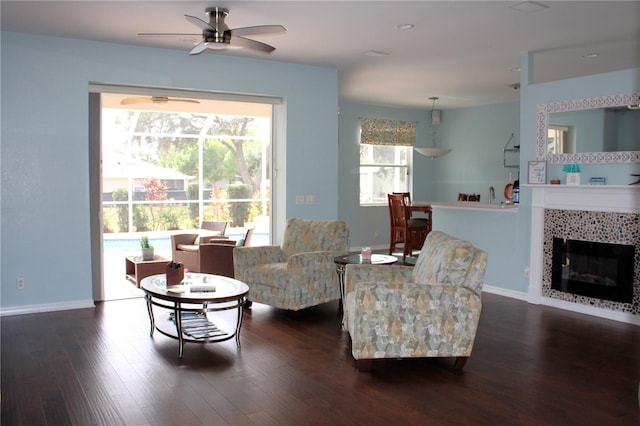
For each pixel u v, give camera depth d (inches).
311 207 259.4
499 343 169.6
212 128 430.3
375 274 170.1
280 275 195.2
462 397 127.0
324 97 260.2
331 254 202.7
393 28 190.7
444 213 268.2
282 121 253.1
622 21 183.0
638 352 161.2
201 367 145.2
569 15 176.1
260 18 178.7
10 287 199.8
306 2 162.2
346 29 192.2
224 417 115.0
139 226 410.9
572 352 161.0
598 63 249.8
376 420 114.3
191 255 283.4
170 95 228.2
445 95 341.7
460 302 141.3
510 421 114.5
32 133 200.5
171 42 210.5
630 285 194.1
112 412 117.0
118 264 321.4
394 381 136.8
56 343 165.2
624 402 124.8
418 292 140.3
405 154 411.2
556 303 217.9
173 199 422.0
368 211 386.0
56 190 205.5
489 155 378.9
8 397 124.8
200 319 189.9
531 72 227.5
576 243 210.1
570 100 210.8
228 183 440.1
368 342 139.8
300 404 122.1
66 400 123.2
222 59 234.1
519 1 161.6
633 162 192.2
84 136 209.2
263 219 448.1
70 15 175.0
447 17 177.9
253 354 156.7
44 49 201.0
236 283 172.4
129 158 410.9
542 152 221.8
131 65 216.2
